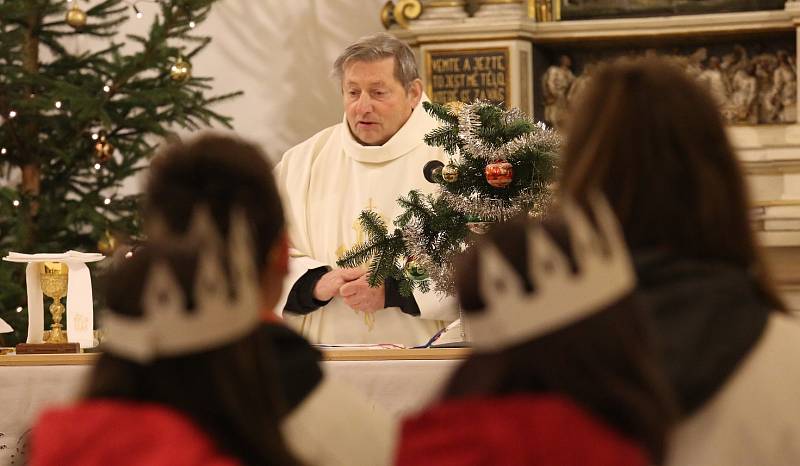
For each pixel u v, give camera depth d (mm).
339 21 13141
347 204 7738
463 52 11867
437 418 2031
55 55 11641
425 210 6035
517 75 11758
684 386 2293
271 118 13227
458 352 5461
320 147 7988
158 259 2129
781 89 11719
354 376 5492
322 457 2727
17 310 10258
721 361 2350
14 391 5699
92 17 11820
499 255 2066
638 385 2023
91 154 11406
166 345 2094
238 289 2141
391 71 7648
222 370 2107
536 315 2031
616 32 11875
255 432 2107
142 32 12938
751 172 11516
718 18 11617
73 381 5672
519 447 1967
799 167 11367
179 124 11594
